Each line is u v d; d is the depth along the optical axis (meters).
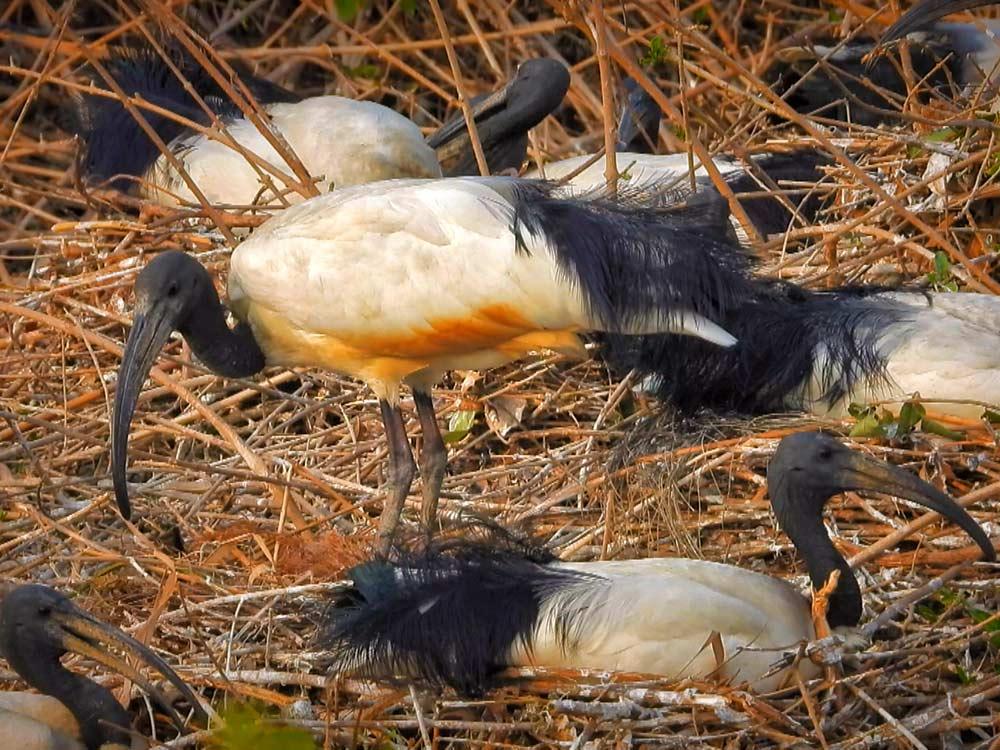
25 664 10.33
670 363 11.88
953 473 12.18
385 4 19.56
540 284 11.12
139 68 16.78
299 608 11.04
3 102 18.81
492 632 10.13
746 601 10.19
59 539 12.43
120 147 16.44
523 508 12.14
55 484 12.52
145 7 15.40
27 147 17.59
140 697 10.95
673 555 11.75
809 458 10.48
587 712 9.69
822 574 10.52
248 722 8.39
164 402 13.87
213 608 11.14
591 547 11.77
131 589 11.69
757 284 12.17
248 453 12.41
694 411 12.08
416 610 10.27
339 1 15.38
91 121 16.73
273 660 10.74
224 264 14.27
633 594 10.02
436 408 13.45
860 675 9.95
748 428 12.10
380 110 15.74
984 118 14.92
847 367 12.15
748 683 9.83
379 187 11.70
